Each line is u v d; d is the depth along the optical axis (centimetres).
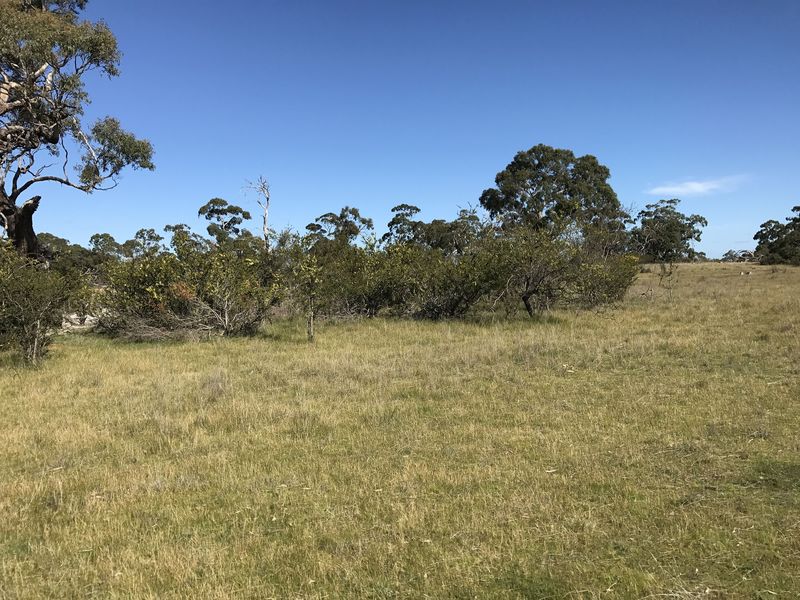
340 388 852
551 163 4569
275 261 1856
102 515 443
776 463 484
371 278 1912
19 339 1155
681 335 1191
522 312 1839
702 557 347
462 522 407
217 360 1169
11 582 351
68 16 2336
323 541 392
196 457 570
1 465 566
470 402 748
